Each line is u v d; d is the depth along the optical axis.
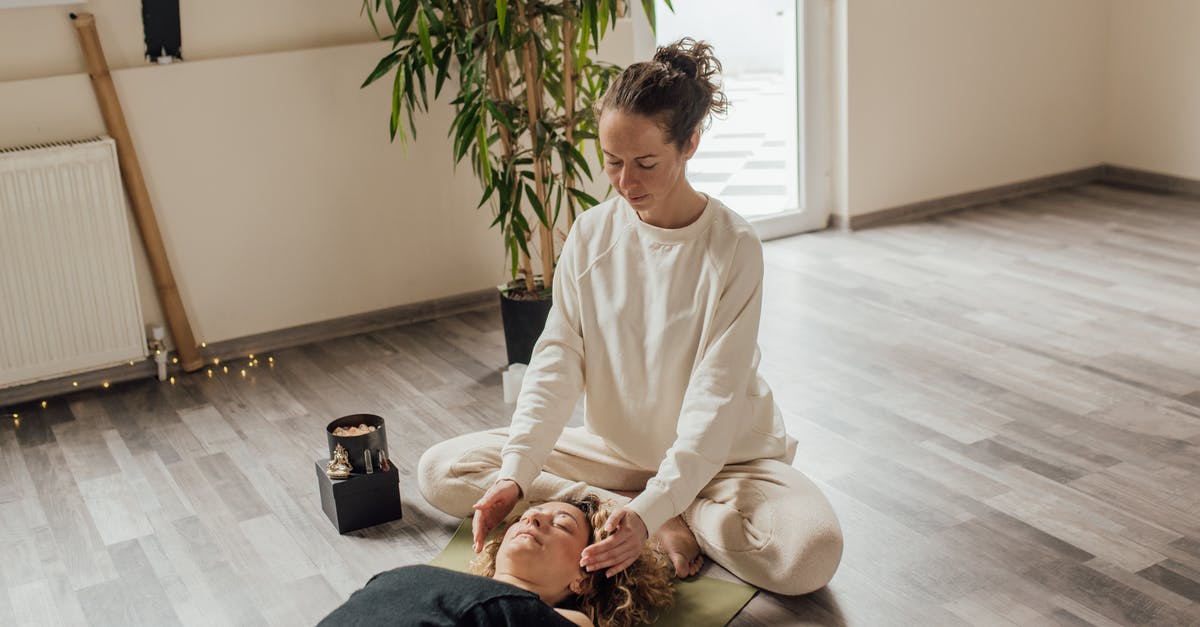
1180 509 2.38
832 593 2.13
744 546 2.12
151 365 3.38
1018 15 4.65
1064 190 4.88
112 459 2.85
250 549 2.39
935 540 2.30
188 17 3.30
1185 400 2.87
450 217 3.74
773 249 4.30
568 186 3.20
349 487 2.41
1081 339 3.28
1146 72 4.75
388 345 3.54
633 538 1.90
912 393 2.98
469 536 2.35
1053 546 2.26
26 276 3.11
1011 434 2.74
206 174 3.37
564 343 2.21
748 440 2.21
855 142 4.41
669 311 2.11
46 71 3.17
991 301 3.62
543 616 1.63
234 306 3.49
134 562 2.36
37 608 2.21
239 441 2.91
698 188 4.68
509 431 2.36
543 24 3.28
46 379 3.25
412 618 1.57
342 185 3.56
